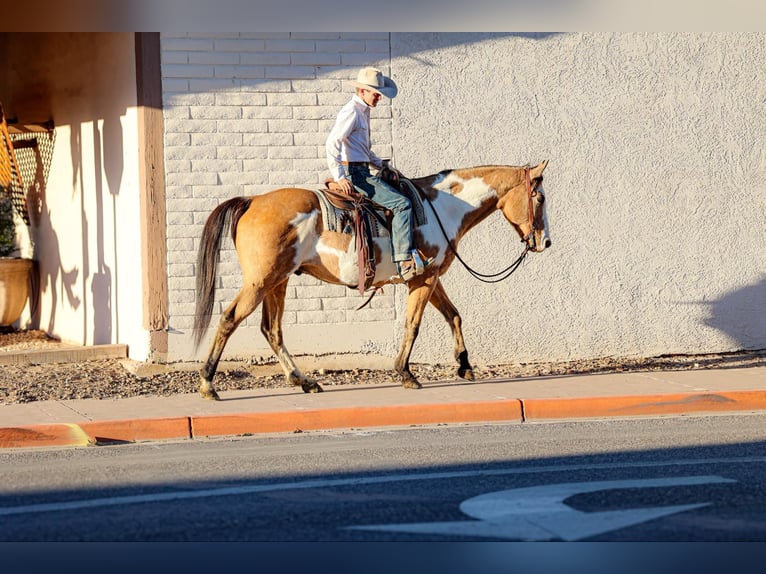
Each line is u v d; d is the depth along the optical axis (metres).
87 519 6.62
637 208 13.38
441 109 12.91
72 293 14.82
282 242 10.70
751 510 6.77
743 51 13.61
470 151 12.98
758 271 13.73
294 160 12.61
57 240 15.34
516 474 7.83
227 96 12.44
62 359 12.77
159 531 6.37
